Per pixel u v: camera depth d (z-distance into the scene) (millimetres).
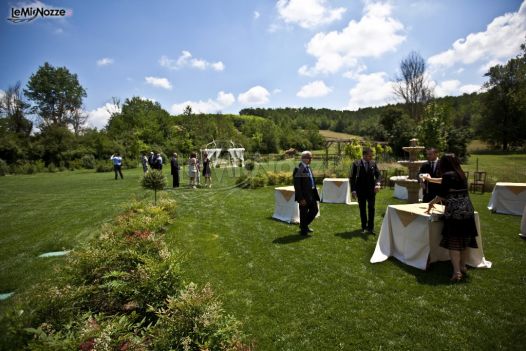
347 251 5113
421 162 7504
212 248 5535
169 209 8188
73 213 8984
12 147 34969
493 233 5852
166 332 2271
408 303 3414
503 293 3541
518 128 37812
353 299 3553
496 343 2701
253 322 3168
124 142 40812
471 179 12562
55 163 36156
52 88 49625
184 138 44688
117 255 3621
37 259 5176
